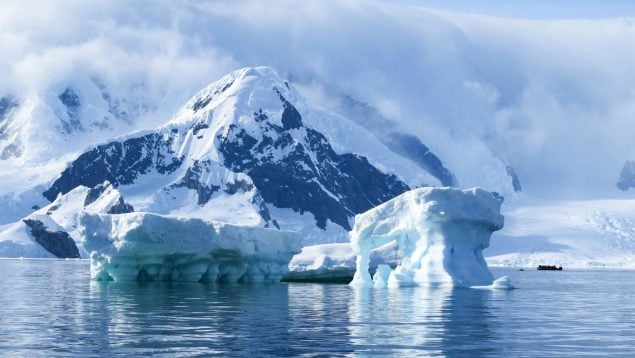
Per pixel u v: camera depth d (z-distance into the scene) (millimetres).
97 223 111062
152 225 105125
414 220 104438
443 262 102750
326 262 130250
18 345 48188
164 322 59562
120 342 49406
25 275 145250
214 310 68875
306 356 45312
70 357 44406
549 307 78250
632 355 46500
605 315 70188
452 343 50281
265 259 119062
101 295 86000
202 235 108875
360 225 109125
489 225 105625
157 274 113125
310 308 72125
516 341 51406
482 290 101250
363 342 50312
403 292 95625
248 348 47688
